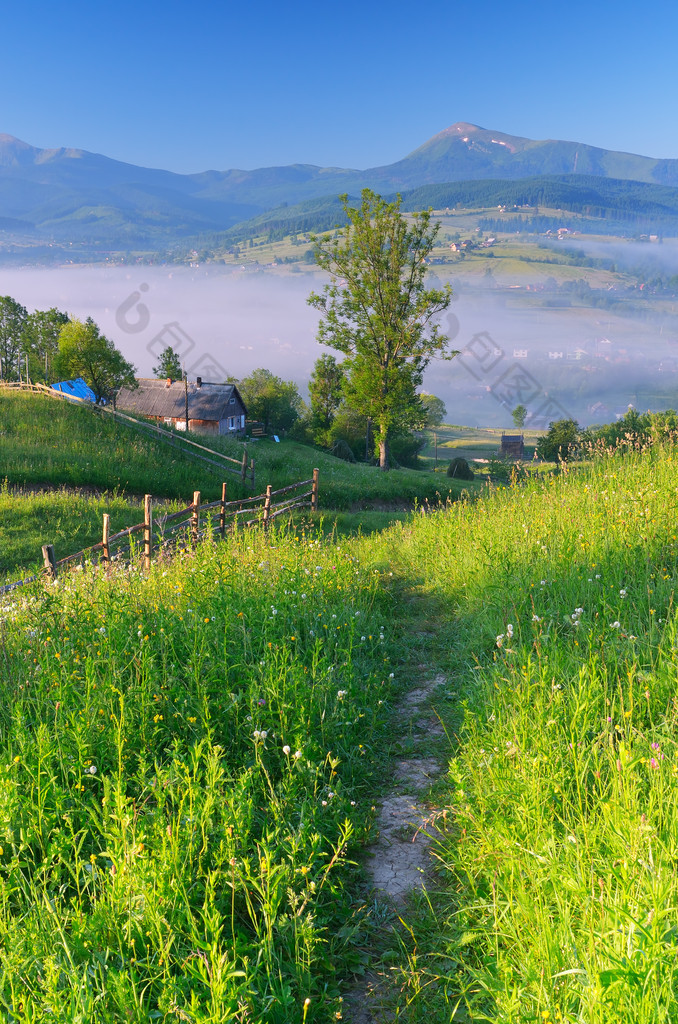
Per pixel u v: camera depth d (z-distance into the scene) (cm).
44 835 377
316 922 345
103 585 777
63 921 318
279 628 674
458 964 323
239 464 2881
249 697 522
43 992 281
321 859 392
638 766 379
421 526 1276
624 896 279
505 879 342
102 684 511
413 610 885
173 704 521
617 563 695
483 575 834
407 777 500
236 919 350
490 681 570
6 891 337
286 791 427
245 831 377
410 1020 299
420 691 648
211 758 424
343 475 3191
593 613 621
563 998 254
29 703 512
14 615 709
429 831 433
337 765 498
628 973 230
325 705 546
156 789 404
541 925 292
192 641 590
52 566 916
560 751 409
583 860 322
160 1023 270
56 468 2325
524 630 637
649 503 848
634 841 306
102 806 413
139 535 1734
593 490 1029
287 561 931
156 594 745
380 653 729
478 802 411
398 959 338
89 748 450
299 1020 294
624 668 496
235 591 755
